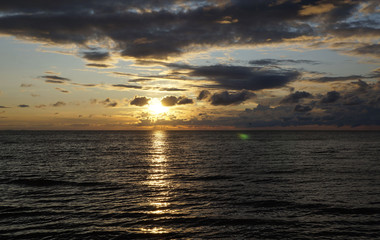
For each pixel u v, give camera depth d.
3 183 22.88
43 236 11.60
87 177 25.97
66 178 25.34
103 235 11.73
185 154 51.44
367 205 15.94
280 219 13.70
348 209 15.22
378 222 13.21
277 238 11.44
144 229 12.41
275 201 16.98
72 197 18.19
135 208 15.63
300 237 11.52
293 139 128.12
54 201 17.16
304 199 17.42
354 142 97.31
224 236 11.64
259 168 31.86
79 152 55.09
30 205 16.20
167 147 72.62
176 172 29.19
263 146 75.88
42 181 23.75
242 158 43.50
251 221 13.42
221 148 68.12
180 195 18.77
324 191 19.64
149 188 21.02
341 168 31.25
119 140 117.38
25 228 12.50
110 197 18.22
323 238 11.38
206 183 23.00
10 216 14.14
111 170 30.77
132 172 29.25
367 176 25.86
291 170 30.03
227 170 30.48
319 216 14.11
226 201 17.14
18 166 33.66
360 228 12.46
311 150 59.78
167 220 13.59
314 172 28.48
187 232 12.08
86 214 14.49
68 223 13.15
